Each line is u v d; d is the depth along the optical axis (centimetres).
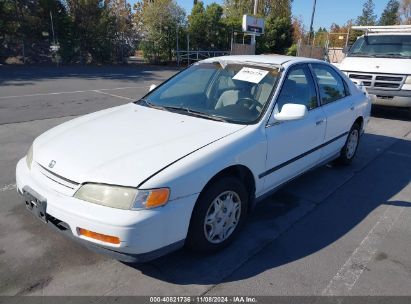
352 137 543
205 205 290
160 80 1630
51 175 284
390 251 338
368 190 472
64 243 327
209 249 312
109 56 2461
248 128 333
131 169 265
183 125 334
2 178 460
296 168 405
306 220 389
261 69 395
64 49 2248
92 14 2333
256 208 411
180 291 275
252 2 3819
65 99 1042
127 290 274
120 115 371
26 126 716
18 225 353
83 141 308
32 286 274
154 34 2598
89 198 260
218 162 292
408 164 576
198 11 2798
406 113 984
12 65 2027
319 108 434
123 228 248
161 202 258
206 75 418
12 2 2086
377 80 884
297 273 301
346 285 289
